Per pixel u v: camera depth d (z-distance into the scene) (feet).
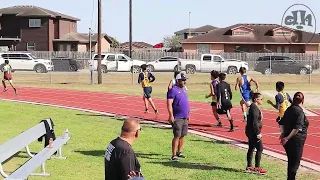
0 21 227.61
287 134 29.84
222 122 58.75
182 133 36.60
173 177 31.40
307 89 105.09
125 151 17.34
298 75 146.61
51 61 152.25
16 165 32.99
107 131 49.73
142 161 35.91
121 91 97.81
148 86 64.49
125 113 66.74
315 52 223.71
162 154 38.86
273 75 145.69
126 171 17.17
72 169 32.76
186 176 31.81
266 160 38.09
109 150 17.65
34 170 30.63
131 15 191.83
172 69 159.33
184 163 35.78
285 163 37.06
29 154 35.09
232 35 228.02
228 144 44.80
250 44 225.76
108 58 155.02
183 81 36.50
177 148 37.50
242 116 64.18
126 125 17.85
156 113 63.77
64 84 113.60
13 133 46.78
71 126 52.90
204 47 226.79
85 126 53.21
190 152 40.01
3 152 27.50
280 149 42.65
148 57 208.85
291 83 120.78
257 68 154.40
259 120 33.17
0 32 228.43
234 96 88.69
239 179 31.45
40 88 103.19
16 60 149.69
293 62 151.64
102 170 32.71
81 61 170.19
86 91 97.60
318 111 70.69
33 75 139.85
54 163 34.32
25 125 52.47
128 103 78.59
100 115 64.34
